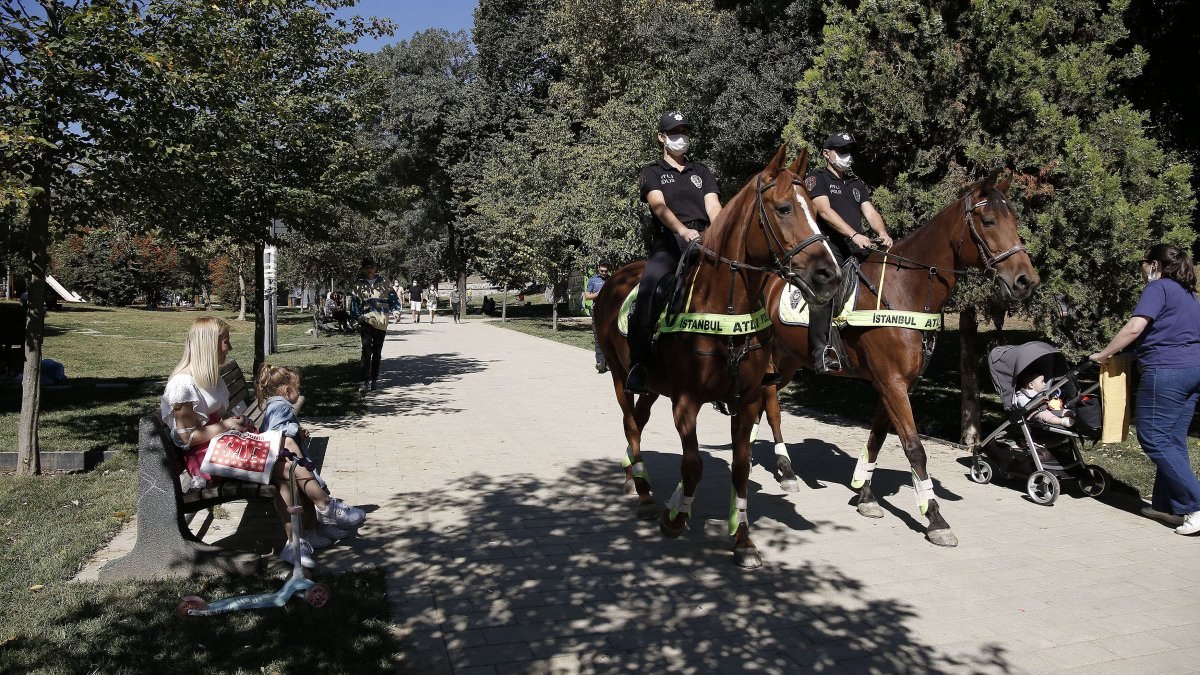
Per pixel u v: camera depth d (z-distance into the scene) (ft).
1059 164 25.86
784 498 23.20
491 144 127.24
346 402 40.47
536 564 17.60
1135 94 39.24
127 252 144.15
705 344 16.53
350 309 45.09
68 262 146.82
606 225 78.59
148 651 12.76
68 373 50.93
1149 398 20.21
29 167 22.27
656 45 67.31
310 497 17.28
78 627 13.46
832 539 19.52
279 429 17.60
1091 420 22.48
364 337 44.27
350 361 61.72
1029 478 23.32
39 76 21.36
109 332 84.74
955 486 24.64
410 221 144.56
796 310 21.86
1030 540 19.49
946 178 28.02
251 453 16.08
